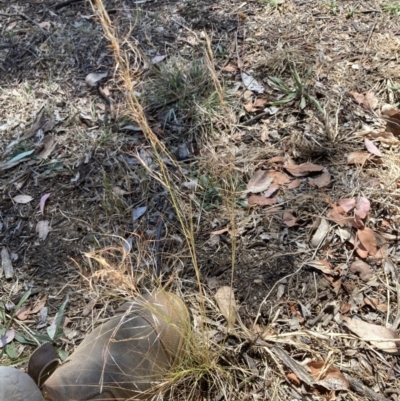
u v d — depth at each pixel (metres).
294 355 1.37
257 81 2.12
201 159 1.85
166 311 1.34
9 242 1.71
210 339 1.41
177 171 1.83
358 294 1.47
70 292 1.57
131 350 1.32
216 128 1.95
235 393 1.32
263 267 1.55
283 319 1.44
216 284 1.53
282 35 2.30
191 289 1.53
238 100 2.05
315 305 1.46
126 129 1.99
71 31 2.42
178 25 2.40
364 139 1.87
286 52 2.17
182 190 1.78
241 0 2.51
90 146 1.95
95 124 2.03
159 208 1.74
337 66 2.14
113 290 1.52
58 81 2.21
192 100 2.04
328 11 2.40
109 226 1.72
